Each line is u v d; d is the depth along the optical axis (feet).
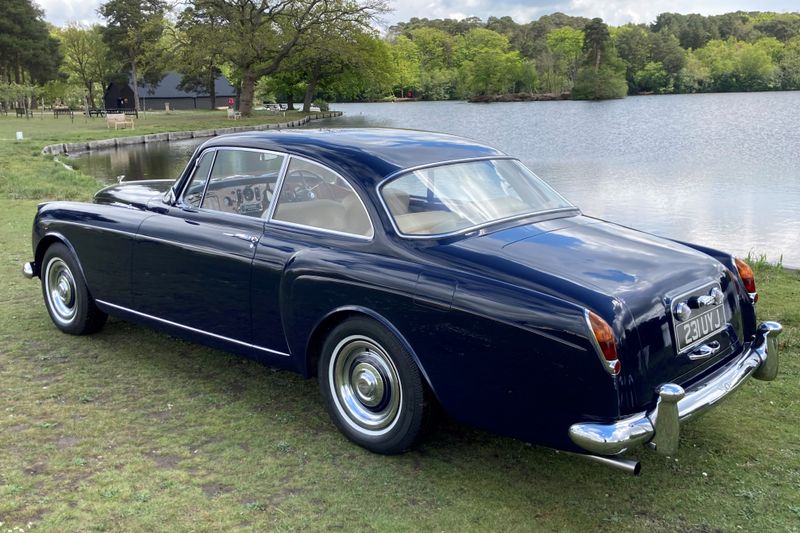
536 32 590.96
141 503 10.18
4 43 278.05
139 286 15.23
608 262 10.65
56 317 17.75
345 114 261.03
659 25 589.32
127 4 254.06
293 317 12.34
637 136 129.90
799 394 13.96
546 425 9.80
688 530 9.64
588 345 9.22
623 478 11.03
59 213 16.99
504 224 11.89
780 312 18.80
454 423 13.01
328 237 12.15
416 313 10.63
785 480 10.88
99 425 12.67
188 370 15.38
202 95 344.49
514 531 9.59
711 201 50.83
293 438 12.28
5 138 114.21
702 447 11.96
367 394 11.66
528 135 138.92
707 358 10.72
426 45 508.12
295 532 9.52
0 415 13.05
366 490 10.61
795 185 58.85
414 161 12.48
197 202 14.60
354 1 184.24
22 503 10.15
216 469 11.19
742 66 454.81
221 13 177.27
